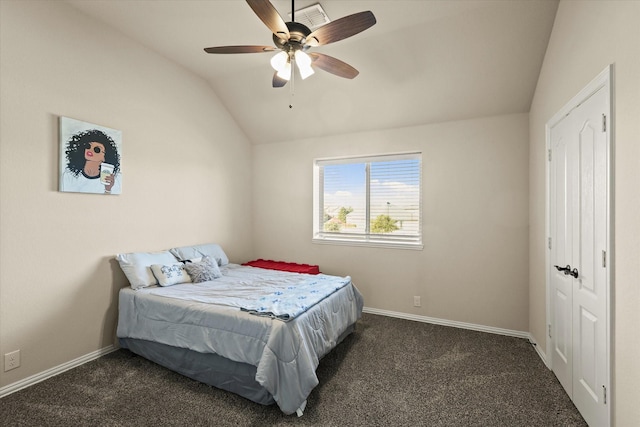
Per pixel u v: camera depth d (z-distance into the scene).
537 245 2.71
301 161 4.17
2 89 2.02
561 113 2.10
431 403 1.96
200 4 2.34
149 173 3.02
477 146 3.20
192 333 2.16
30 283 2.16
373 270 3.73
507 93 2.89
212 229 3.80
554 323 2.29
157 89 3.09
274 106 3.79
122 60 2.75
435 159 3.39
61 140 2.30
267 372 1.76
